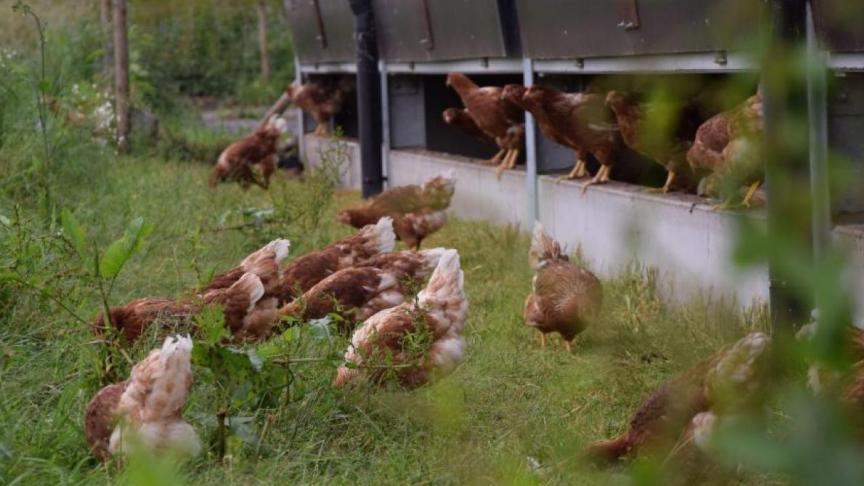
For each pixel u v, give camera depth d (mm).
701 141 7719
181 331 5879
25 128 11102
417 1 12117
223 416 4918
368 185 13734
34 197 10070
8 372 5707
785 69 1653
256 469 4766
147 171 13891
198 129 20203
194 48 26016
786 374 2145
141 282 8078
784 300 5508
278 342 5730
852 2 1548
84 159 11734
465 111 12359
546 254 7578
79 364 5684
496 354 6938
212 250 9453
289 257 9633
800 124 1677
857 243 6031
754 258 1487
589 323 7039
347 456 5098
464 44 11180
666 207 8117
